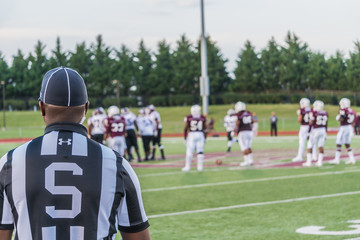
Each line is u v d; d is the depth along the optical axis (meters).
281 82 96.75
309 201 10.86
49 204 2.46
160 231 8.43
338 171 15.93
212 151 25.56
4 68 110.69
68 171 2.51
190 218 9.41
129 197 2.62
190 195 11.97
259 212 9.82
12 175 2.51
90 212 2.48
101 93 108.81
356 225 8.55
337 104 77.12
